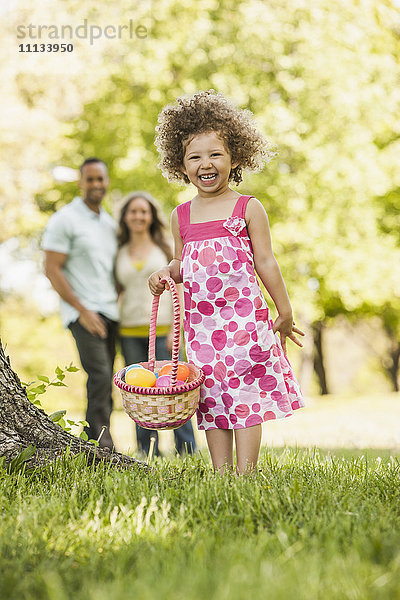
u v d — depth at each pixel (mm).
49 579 1654
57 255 4844
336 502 2303
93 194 4980
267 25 12898
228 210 3043
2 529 2023
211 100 3117
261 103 12812
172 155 3219
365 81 13180
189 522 2148
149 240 5090
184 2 13164
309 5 13227
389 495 2473
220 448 3037
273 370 3006
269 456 3426
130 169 12922
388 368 25609
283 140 12586
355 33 13398
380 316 19656
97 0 13172
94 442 3115
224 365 2990
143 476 2764
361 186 13141
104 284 4941
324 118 13047
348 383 30953
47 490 2506
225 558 1790
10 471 2658
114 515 2109
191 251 3047
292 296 13695
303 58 13000
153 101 13094
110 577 1756
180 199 12375
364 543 1860
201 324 3043
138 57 13078
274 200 13125
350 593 1535
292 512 2197
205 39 12922
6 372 2863
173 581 1610
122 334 5090
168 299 5051
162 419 2719
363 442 5918
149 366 3119
